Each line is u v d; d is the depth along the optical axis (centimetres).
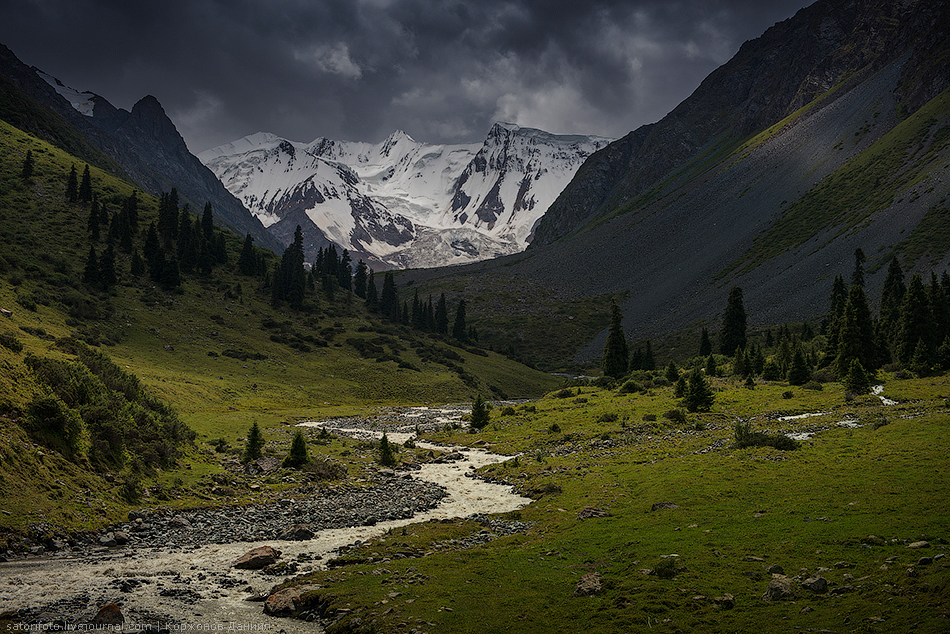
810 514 3150
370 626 2141
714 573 2473
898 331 10956
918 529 2633
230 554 3262
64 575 2789
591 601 2311
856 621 1858
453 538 3553
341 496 4881
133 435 4981
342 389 15775
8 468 3534
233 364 15138
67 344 6738
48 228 19512
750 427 6084
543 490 4841
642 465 5303
